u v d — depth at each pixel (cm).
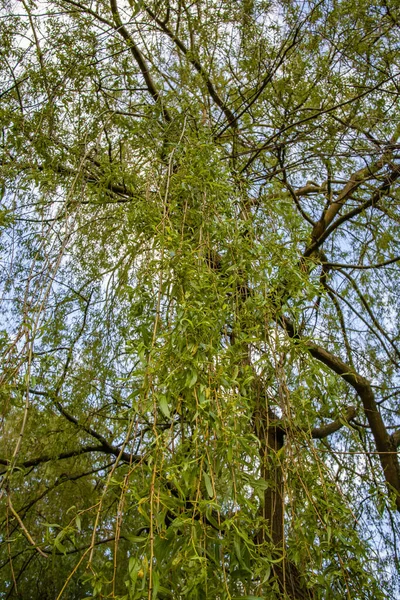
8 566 316
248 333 170
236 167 288
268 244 191
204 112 269
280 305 181
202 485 128
